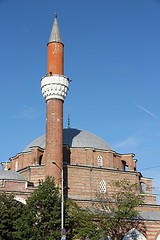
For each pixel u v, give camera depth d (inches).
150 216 2372.0
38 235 1795.0
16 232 1813.5
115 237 2106.3
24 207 1913.1
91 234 1979.6
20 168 2573.8
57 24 2541.8
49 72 2400.3
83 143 2625.5
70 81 2450.8
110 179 2482.8
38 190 1918.1
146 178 2682.1
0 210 1865.2
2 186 2154.3
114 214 2089.1
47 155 2239.2
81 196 2362.2
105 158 2576.3
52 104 2325.3
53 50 2443.4
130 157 2679.6
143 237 2258.9
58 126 2289.6
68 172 2385.6
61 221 1758.1
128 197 2145.7
